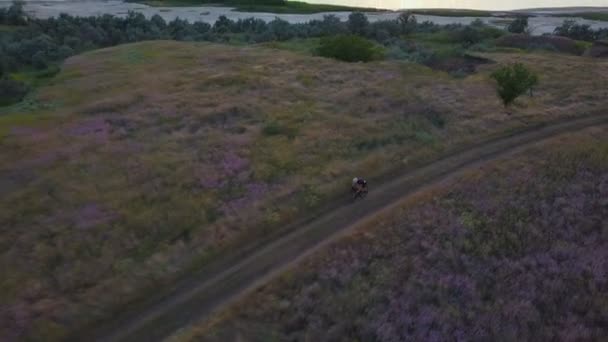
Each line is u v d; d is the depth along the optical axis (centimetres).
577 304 2358
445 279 2486
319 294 2392
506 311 2295
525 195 3234
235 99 5047
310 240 2870
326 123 4409
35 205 3094
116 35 9519
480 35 9781
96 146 3944
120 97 5116
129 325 2277
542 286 2462
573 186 3334
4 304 2323
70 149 3878
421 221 2958
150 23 10894
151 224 2912
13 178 3447
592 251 2697
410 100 4947
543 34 10525
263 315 2286
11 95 5478
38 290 2417
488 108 4800
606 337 2181
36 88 5916
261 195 3269
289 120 4488
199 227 2930
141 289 2475
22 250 2688
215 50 7500
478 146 4062
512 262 2620
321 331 2192
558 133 4272
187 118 4556
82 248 2709
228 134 4219
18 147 3931
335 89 5434
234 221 2998
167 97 5138
